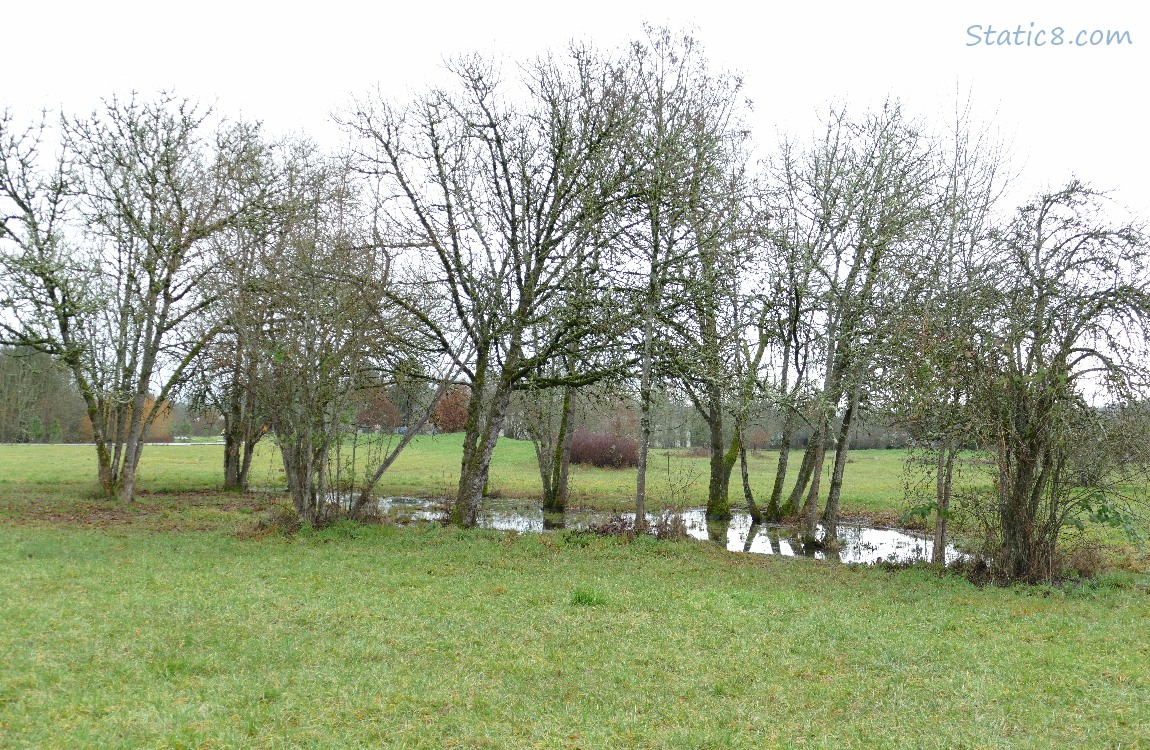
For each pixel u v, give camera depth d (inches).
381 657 361.1
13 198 951.0
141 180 984.9
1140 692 339.9
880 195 863.7
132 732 260.5
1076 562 660.1
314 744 260.5
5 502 949.8
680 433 1838.1
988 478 724.7
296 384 762.8
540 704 307.4
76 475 1380.4
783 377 1047.0
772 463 1919.3
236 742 257.3
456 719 289.0
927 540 951.0
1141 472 599.8
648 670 355.6
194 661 338.6
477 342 872.3
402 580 542.9
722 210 815.1
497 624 426.9
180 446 2380.7
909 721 301.3
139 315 995.3
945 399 639.1
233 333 832.3
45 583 481.4
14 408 2423.7
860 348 821.2
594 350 815.7
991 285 639.1
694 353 815.7
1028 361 610.5
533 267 857.5
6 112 940.6
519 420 1301.7
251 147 1026.7
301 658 353.4
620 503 1264.8
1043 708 319.3
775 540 954.7
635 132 811.4
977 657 392.5
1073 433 592.1
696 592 538.0
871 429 1015.0
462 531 793.6
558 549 721.6
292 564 587.5
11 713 271.9
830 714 309.1
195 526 795.4
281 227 821.9
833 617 475.2
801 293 913.5
